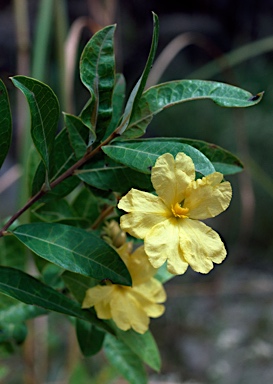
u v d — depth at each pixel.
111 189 0.34
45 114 0.32
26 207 0.34
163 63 0.73
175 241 0.31
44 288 0.34
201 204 0.32
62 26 0.61
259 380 1.11
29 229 0.33
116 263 0.33
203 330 1.27
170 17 2.15
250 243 1.62
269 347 1.19
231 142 1.67
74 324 0.40
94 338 0.38
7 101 0.32
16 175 0.66
